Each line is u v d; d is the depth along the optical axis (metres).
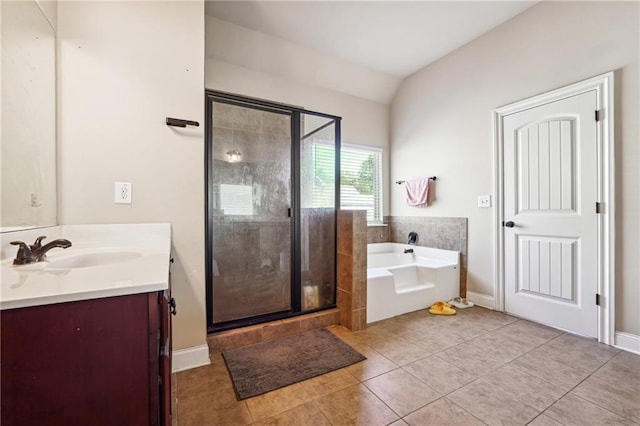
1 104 1.07
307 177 2.54
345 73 3.51
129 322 0.73
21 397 0.65
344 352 1.95
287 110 2.45
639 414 1.34
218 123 2.22
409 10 2.50
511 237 2.65
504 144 2.70
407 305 2.71
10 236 1.11
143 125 1.66
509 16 2.60
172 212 1.73
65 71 1.50
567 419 1.32
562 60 2.29
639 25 1.91
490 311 2.74
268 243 2.42
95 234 1.55
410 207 3.71
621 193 1.99
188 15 1.78
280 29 2.76
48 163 1.40
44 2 1.37
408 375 1.68
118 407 0.72
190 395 1.50
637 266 1.92
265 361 1.83
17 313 0.64
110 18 1.59
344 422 1.31
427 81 3.49
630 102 1.95
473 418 1.33
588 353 1.92
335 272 2.59
